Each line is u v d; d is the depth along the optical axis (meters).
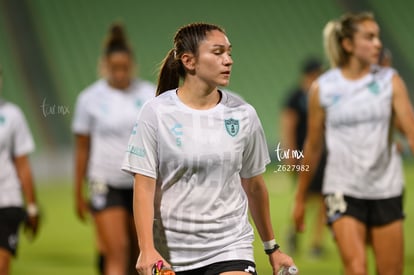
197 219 14.54
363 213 21.06
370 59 21.17
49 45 103.56
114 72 26.30
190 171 14.40
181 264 14.74
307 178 21.95
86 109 26.38
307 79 36.75
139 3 111.38
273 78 104.19
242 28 109.81
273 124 98.31
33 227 23.61
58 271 32.91
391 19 105.50
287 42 108.19
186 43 14.51
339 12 109.19
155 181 14.59
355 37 21.19
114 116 25.92
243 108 14.70
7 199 22.39
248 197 15.43
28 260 35.62
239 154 14.55
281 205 51.44
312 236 36.19
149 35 108.88
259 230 15.57
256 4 111.69
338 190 21.11
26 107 95.38
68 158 82.38
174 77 15.12
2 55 100.56
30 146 23.08
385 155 21.11
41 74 100.31
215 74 14.35
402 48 102.19
